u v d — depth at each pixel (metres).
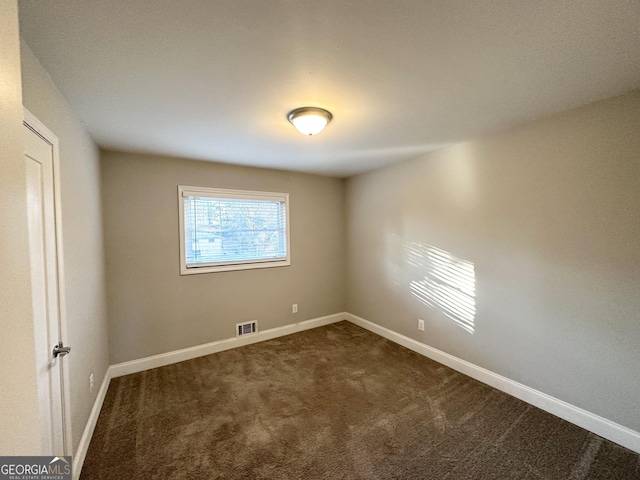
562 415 1.96
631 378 1.68
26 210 0.63
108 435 1.83
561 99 1.72
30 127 1.15
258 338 3.43
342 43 1.18
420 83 1.52
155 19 1.02
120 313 2.63
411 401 2.18
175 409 2.10
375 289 3.66
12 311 0.57
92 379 1.95
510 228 2.23
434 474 1.52
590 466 1.56
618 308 1.72
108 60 1.26
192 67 1.33
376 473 1.53
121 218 2.64
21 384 0.59
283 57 1.27
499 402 2.16
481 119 2.01
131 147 2.50
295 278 3.74
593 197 1.80
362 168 3.52
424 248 2.97
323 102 1.72
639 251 1.64
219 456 1.65
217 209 3.20
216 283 3.15
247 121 1.98
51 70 1.32
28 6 0.93
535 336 2.10
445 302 2.77
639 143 1.62
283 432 1.85
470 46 1.22
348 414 2.03
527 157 2.11
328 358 2.96
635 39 1.18
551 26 1.09
